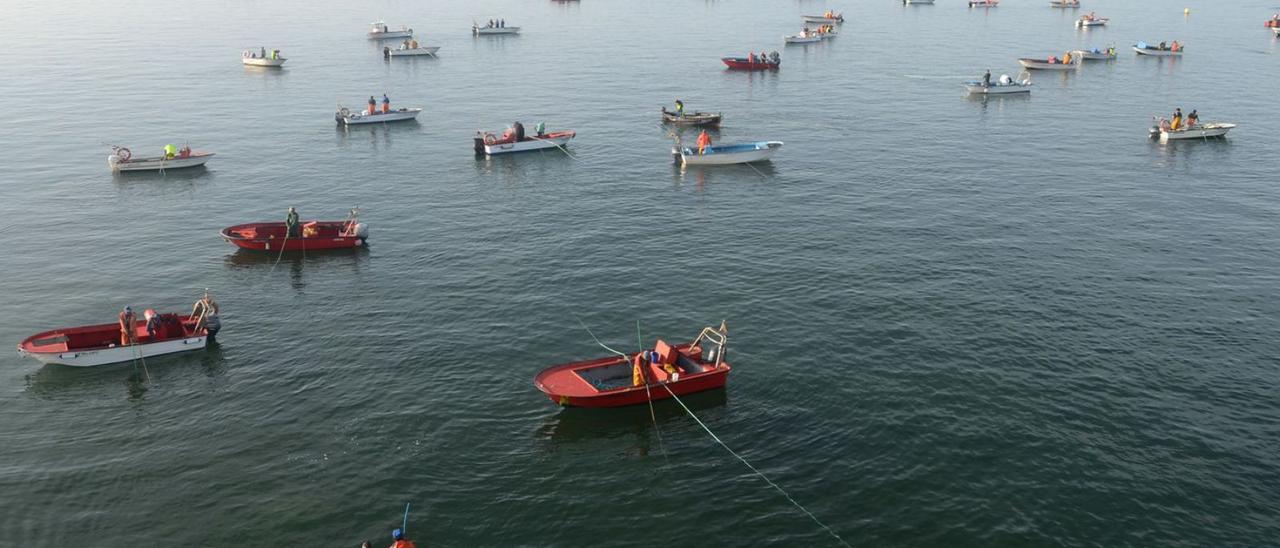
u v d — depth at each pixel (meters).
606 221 77.88
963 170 93.00
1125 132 109.94
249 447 43.53
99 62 164.88
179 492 40.19
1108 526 37.78
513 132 101.38
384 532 37.62
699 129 112.94
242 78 150.25
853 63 165.25
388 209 82.06
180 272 66.75
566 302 60.41
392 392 48.53
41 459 42.75
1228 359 51.59
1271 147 101.81
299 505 39.25
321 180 91.88
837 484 40.75
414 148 105.12
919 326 56.00
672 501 39.75
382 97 132.12
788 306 59.31
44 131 112.12
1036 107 125.50
